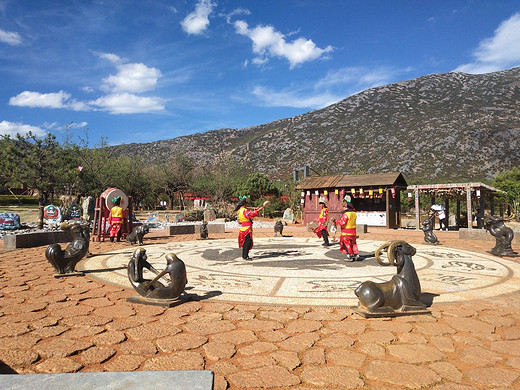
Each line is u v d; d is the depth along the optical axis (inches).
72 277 254.1
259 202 1270.9
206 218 1050.1
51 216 711.7
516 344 131.5
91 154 1323.8
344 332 144.6
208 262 323.3
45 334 141.0
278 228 588.1
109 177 1362.0
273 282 237.5
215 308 177.3
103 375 95.3
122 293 207.8
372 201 853.2
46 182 928.3
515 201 1254.9
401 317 161.9
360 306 170.1
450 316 162.7
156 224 894.4
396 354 122.8
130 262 190.9
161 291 182.7
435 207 810.2
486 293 205.6
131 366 114.4
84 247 263.1
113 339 135.9
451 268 289.7
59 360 118.2
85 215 758.5
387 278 249.9
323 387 102.7
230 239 559.5
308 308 176.9
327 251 393.1
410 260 172.7
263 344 132.4
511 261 325.7
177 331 144.9
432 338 136.9
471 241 517.7
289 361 118.2
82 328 148.9
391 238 568.1
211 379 93.8
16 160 906.7
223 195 1600.6
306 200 853.8
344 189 805.9
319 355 122.8
